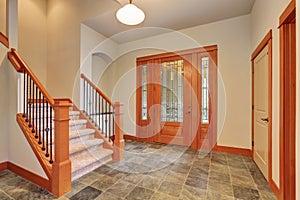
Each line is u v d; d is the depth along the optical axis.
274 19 2.03
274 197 1.89
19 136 2.38
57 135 1.91
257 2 2.78
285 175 1.76
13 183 2.15
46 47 4.37
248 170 2.61
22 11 4.00
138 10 2.68
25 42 4.03
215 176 2.40
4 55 2.54
